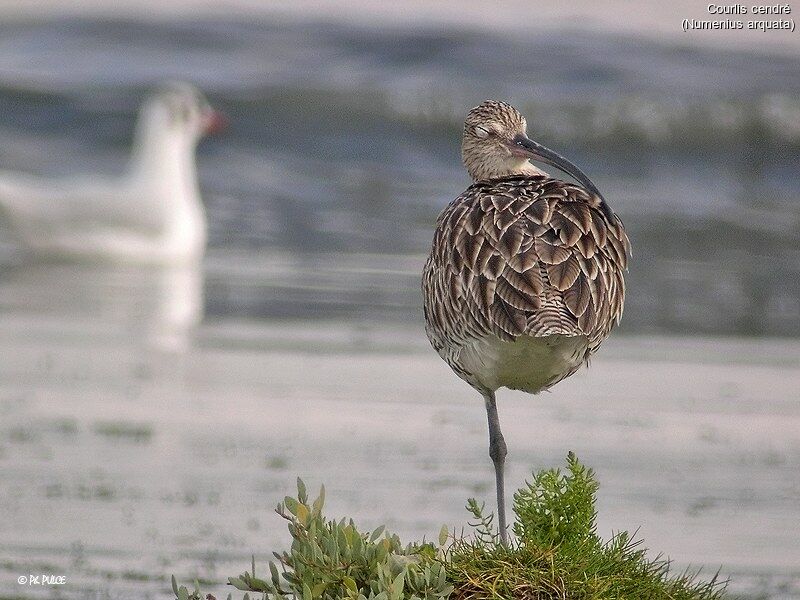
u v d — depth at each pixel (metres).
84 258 22.80
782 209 27.97
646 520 11.20
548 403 14.66
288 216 25.75
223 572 10.11
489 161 10.42
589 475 8.14
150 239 22.72
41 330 17.41
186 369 15.62
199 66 35.78
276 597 7.30
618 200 28.41
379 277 21.02
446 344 9.17
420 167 29.98
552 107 33.50
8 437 13.01
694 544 10.71
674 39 38.41
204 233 24.02
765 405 14.70
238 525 11.09
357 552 7.45
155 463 12.45
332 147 30.48
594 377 15.72
